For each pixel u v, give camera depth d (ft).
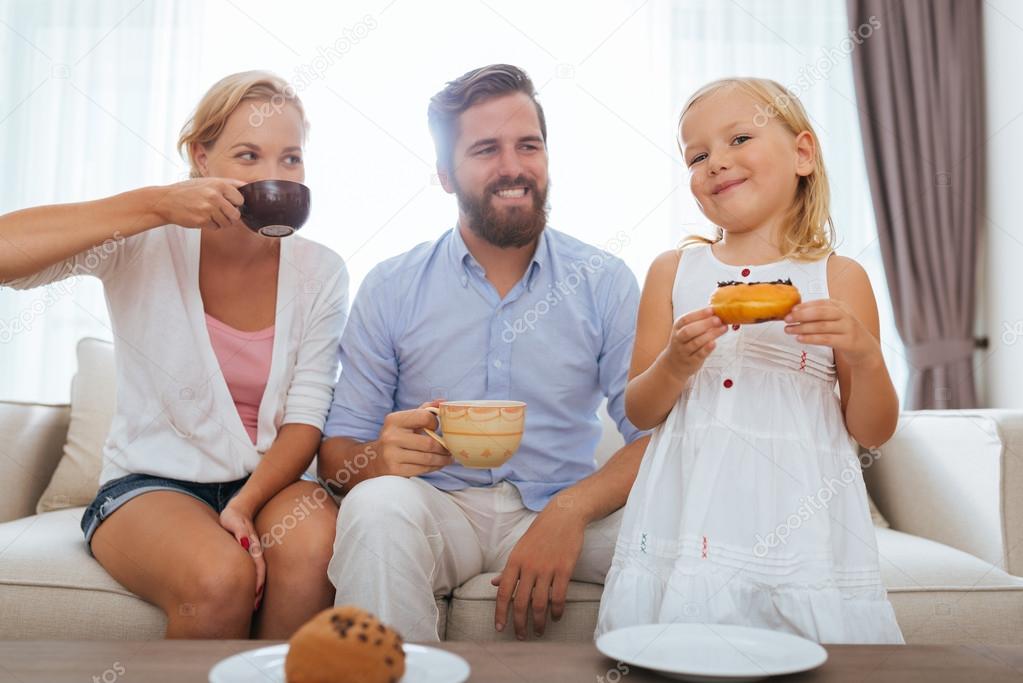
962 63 8.77
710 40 8.93
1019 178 8.14
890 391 3.65
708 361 3.98
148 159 8.86
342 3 8.55
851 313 3.47
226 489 4.71
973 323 8.58
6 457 5.63
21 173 8.86
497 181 4.82
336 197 8.14
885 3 8.82
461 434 3.83
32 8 8.95
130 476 4.56
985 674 2.46
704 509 3.67
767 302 3.30
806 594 3.49
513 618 4.23
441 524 4.49
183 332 4.64
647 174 8.63
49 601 4.13
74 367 8.64
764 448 3.74
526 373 5.01
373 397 5.07
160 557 4.00
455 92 4.95
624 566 3.84
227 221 4.36
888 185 8.75
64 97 8.87
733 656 2.56
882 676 2.45
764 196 4.03
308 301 5.00
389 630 2.25
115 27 8.91
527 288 5.06
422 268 5.15
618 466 4.59
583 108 8.66
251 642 2.74
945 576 4.56
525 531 4.66
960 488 5.35
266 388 4.81
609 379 5.14
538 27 8.64
